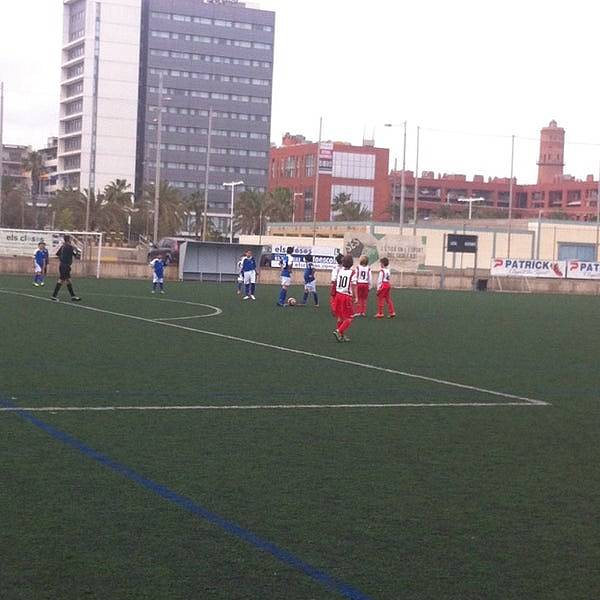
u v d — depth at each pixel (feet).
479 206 547.49
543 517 25.73
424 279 203.31
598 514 26.22
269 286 180.04
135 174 467.52
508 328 96.07
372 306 126.93
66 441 33.22
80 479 27.96
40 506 24.98
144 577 20.10
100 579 19.90
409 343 75.41
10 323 78.43
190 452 32.27
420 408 43.68
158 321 86.74
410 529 24.22
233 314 100.17
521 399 47.67
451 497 27.55
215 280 186.29
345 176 504.43
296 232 318.45
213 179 509.35
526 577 20.95
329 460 31.86
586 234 291.99
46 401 41.29
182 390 45.93
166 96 494.18
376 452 33.47
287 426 37.78
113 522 23.85
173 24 494.18
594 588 20.40
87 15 450.30
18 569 20.34
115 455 31.32
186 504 25.72
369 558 21.84
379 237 199.72
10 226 416.46
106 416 38.37
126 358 57.82
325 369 56.39
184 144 501.97
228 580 20.08
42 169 517.96
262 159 518.78
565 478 30.50
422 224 293.84
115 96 453.99
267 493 27.22
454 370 58.75
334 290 74.90
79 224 355.56
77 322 81.97
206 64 502.79
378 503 26.61
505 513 26.03
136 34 455.63
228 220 510.99
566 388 52.39
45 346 62.54
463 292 188.85
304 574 20.61
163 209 386.73
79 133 455.63
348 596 19.39
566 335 89.35
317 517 24.97
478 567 21.49
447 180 562.66
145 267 184.55
